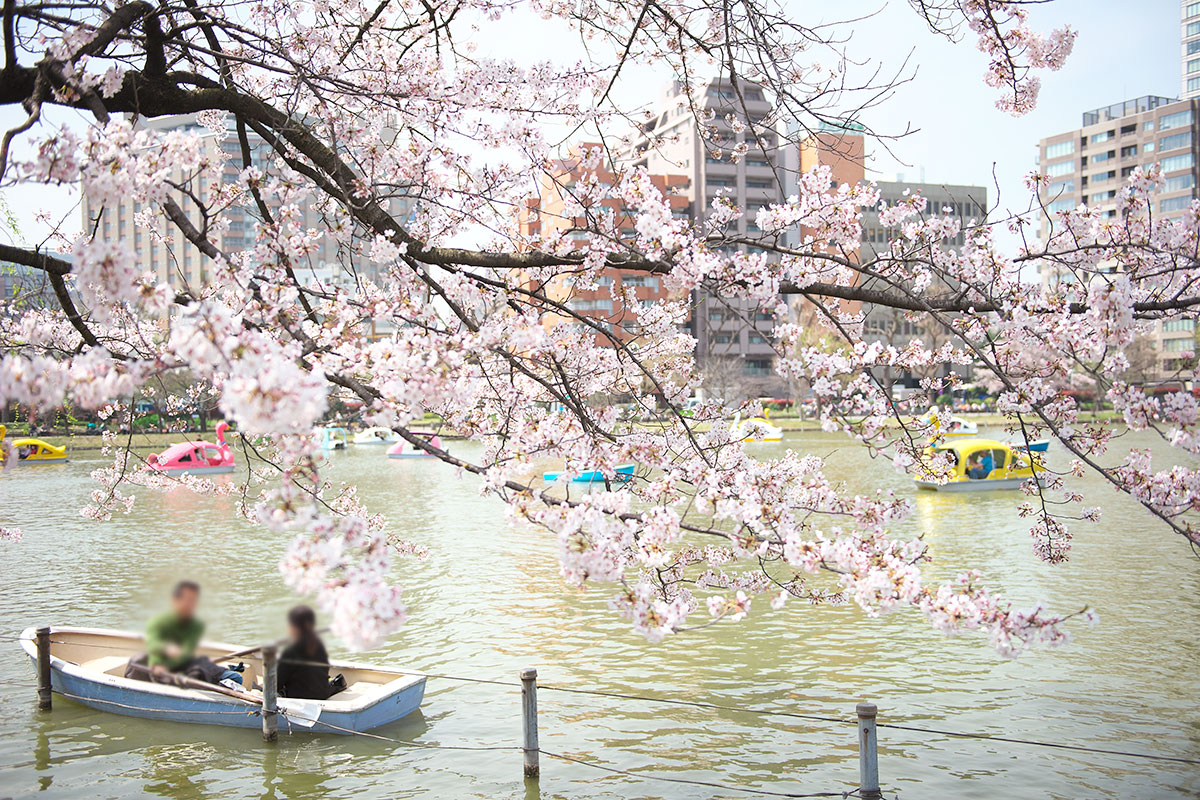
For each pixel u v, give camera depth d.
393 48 6.94
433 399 4.25
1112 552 18.75
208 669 6.17
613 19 7.49
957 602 3.99
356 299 5.37
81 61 4.59
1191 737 9.16
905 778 8.38
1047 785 8.19
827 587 14.87
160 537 21.97
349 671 10.42
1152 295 5.05
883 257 5.34
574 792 8.27
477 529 23.48
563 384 5.39
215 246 4.42
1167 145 95.69
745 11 6.09
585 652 12.35
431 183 6.22
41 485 34.38
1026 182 5.46
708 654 12.12
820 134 6.10
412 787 8.39
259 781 8.55
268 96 7.12
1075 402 5.25
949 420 6.05
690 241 4.57
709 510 4.46
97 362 3.31
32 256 4.89
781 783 8.36
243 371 3.08
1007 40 5.93
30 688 10.95
